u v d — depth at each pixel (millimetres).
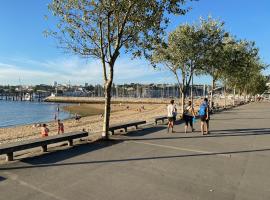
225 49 36281
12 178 8805
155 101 131250
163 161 11211
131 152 12523
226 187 8555
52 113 77625
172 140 15703
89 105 117500
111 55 15320
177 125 23141
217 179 9258
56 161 10789
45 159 11047
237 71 41969
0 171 9453
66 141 14602
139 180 8969
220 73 42469
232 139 16547
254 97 117312
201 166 10664
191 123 19391
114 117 51938
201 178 9320
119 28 15305
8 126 43344
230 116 33531
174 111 18859
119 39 15250
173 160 11406
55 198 7430
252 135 18156
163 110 71250
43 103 150500
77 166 10250
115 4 14500
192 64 31141
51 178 8906
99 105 116062
